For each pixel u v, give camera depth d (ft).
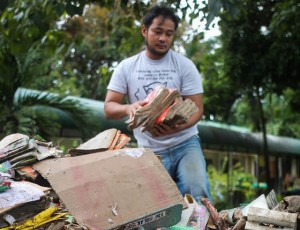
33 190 7.61
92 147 9.61
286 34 27.89
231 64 30.73
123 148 9.46
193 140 12.00
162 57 12.32
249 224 8.79
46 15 17.57
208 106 34.35
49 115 21.74
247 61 30.68
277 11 25.89
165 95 10.30
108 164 8.54
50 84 37.86
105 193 8.05
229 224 9.75
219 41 33.14
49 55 22.25
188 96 12.32
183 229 8.46
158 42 11.94
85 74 44.80
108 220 7.74
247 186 48.70
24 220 7.39
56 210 7.66
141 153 8.92
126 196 8.12
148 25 12.08
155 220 8.16
